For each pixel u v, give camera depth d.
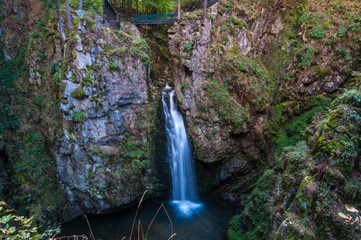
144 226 12.12
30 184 12.23
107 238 11.32
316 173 6.95
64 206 12.87
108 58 12.67
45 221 11.95
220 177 15.23
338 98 7.77
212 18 14.89
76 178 12.60
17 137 12.66
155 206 14.18
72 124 12.23
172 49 16.09
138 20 17.23
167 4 19.66
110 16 16.22
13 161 12.27
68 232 11.80
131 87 13.72
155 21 16.92
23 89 13.28
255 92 14.42
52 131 12.69
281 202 8.14
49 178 12.79
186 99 15.38
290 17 15.94
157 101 15.32
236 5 15.67
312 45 14.72
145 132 14.32
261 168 14.91
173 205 14.27
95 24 12.86
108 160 12.63
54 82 12.92
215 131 14.38
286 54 15.69
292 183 7.73
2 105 12.62
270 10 16.64
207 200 14.82
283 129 15.20
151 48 18.56
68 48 12.07
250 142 14.74
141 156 13.84
